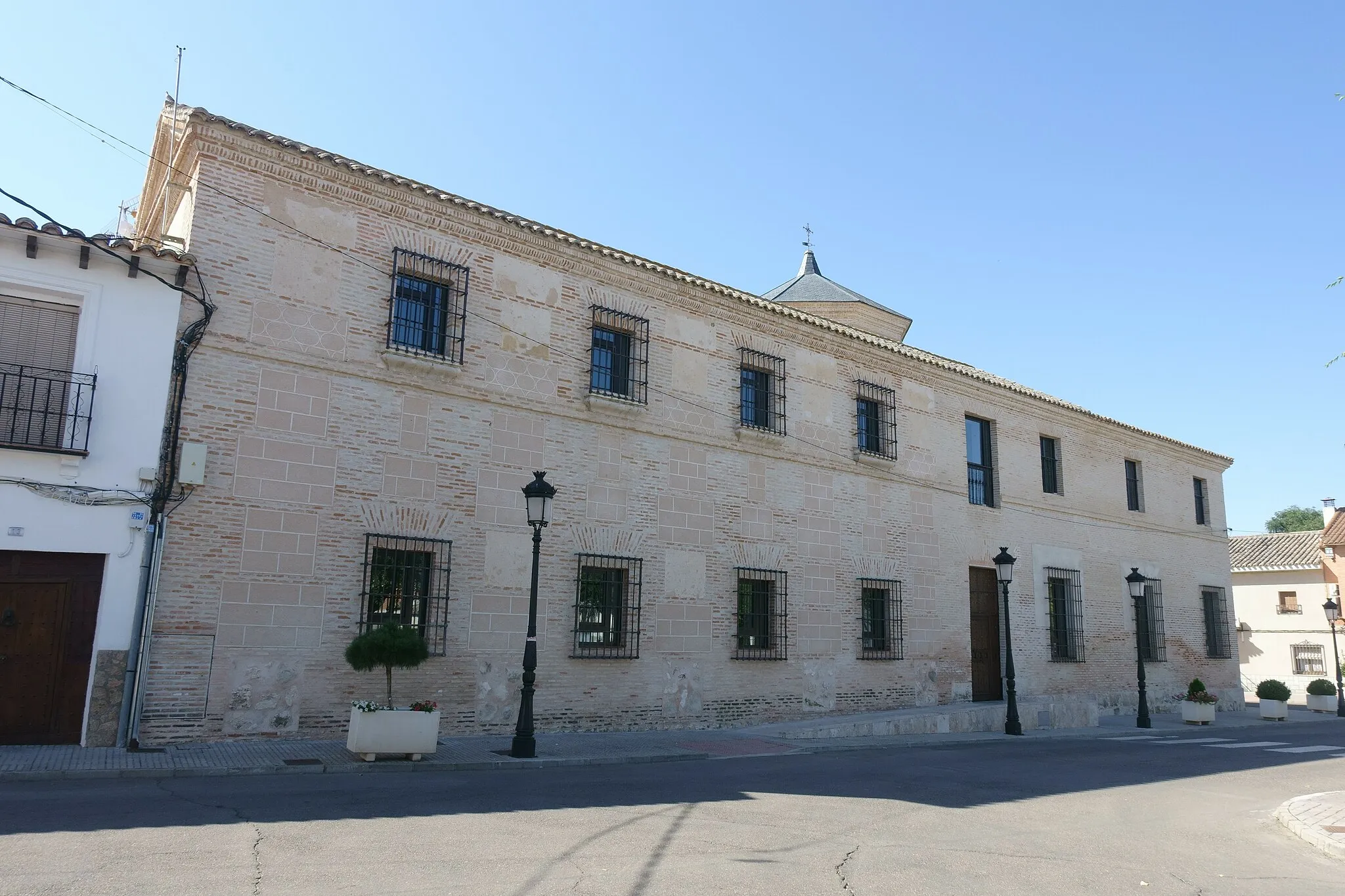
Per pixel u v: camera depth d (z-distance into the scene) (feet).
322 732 41.73
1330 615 96.37
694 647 55.21
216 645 39.50
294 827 24.67
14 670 36.60
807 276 95.66
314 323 43.93
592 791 32.76
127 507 38.19
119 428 38.42
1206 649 94.73
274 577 41.24
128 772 32.35
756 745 48.70
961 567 71.77
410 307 47.55
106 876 19.44
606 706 51.01
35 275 37.68
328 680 42.11
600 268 54.54
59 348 38.40
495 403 49.16
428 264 47.98
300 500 42.37
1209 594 97.81
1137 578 72.69
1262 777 44.88
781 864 23.11
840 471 64.95
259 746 38.91
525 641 47.83
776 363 62.59
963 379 74.38
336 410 44.01
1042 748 54.13
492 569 47.83
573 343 52.90
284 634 41.22
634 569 53.26
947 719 60.95
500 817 27.25
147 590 38.14
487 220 50.01
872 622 65.82
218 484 40.34
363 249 46.03
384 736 36.58
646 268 55.83
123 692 37.35
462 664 46.21
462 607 46.55
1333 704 98.07
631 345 55.77
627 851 23.59
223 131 42.24
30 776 31.07
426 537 45.80
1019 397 78.74
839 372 66.33
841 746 50.70
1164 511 93.35
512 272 51.03
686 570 55.57
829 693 61.41
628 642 52.47
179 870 20.08
